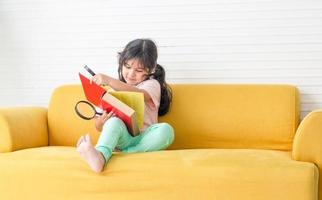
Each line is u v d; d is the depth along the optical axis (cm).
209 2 224
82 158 154
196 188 144
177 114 203
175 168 146
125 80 199
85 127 207
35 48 241
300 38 217
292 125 194
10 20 243
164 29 228
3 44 245
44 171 155
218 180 142
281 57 219
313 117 146
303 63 217
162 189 146
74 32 237
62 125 210
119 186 148
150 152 163
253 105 198
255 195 141
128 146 174
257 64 221
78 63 237
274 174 140
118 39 233
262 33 220
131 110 166
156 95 193
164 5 228
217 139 198
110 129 160
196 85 208
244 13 221
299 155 147
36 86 242
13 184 158
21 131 182
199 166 144
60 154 160
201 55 225
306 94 217
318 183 144
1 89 246
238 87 204
